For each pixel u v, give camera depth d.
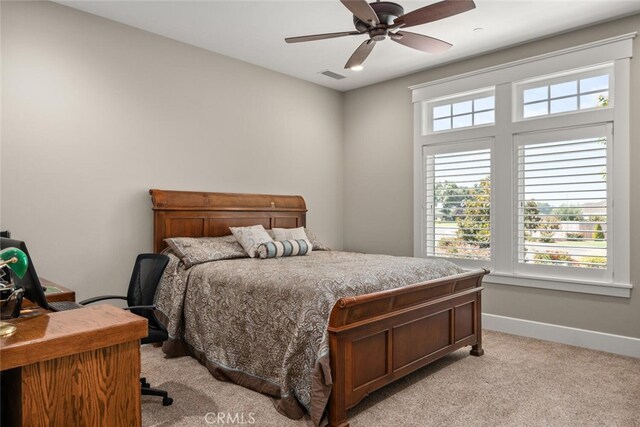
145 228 4.01
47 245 3.41
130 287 2.93
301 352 2.47
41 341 1.28
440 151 4.90
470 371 3.24
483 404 2.68
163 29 3.96
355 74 5.21
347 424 2.37
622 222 3.67
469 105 4.71
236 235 4.16
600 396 2.79
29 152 3.32
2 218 3.21
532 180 4.20
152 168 4.05
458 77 4.69
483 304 4.53
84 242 3.62
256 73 4.92
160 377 3.05
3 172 3.20
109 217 3.77
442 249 4.87
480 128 4.55
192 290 3.44
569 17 3.66
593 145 3.84
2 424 1.41
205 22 3.80
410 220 5.18
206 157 4.46
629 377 3.12
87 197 3.63
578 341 3.88
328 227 5.76
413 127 5.14
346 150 5.89
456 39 4.12
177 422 2.41
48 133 3.41
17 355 1.24
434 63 4.81
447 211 4.84
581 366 3.35
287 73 5.20
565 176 3.98
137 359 1.51
